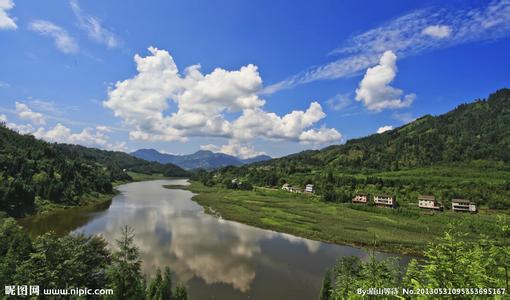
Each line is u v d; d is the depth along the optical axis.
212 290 41.59
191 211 102.25
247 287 42.97
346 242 68.75
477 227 70.31
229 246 61.84
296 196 146.12
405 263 55.28
